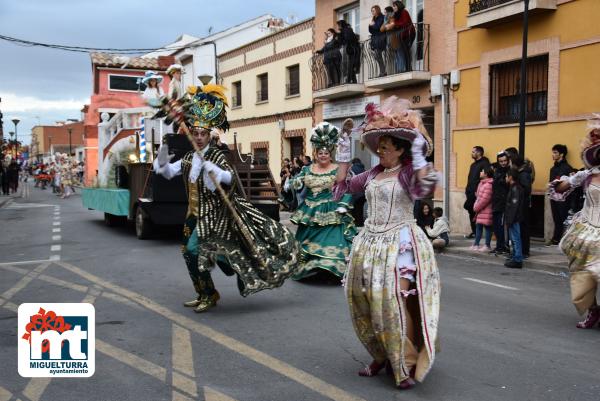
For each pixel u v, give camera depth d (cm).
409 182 423
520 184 985
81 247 1174
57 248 1166
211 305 657
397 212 429
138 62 3500
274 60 2377
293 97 2256
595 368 474
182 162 645
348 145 476
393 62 1655
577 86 1198
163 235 1349
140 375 454
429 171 412
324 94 1912
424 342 413
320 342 538
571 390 426
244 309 663
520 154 1073
